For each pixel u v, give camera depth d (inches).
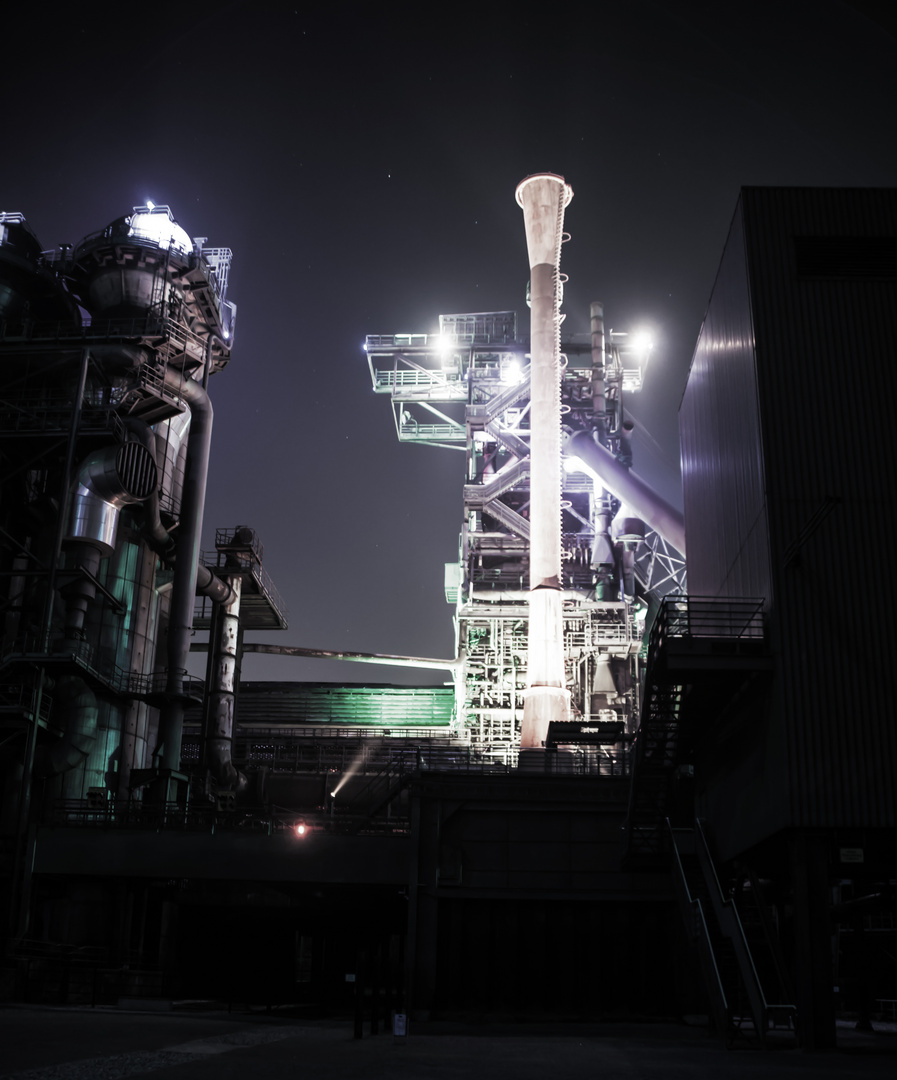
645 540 3068.4
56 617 2100.1
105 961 1787.6
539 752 1771.7
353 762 2719.0
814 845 988.6
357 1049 822.5
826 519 1071.0
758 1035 940.0
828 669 1027.9
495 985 1467.8
